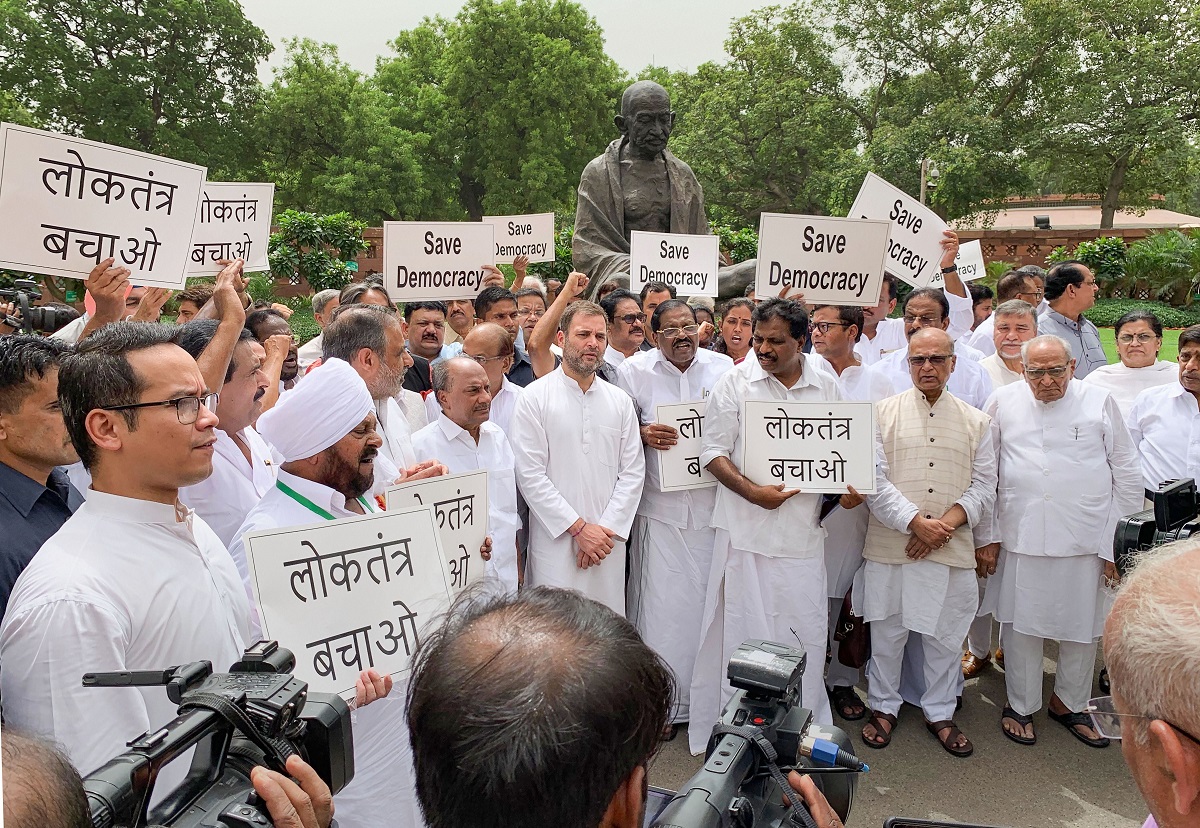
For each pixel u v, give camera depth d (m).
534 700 0.96
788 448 3.93
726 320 5.69
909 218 5.89
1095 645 4.16
